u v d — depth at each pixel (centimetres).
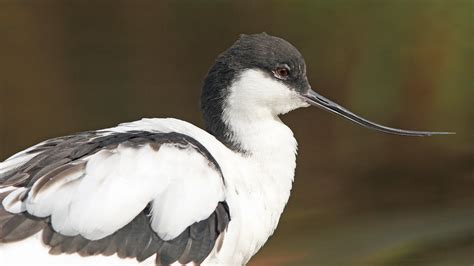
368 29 1495
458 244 1056
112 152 655
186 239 671
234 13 1561
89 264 636
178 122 744
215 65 775
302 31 1516
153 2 1582
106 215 633
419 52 1441
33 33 1516
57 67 1425
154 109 1314
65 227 629
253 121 770
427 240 1059
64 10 1561
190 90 1368
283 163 769
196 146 698
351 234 1076
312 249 1050
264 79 770
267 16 1545
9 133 1280
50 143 700
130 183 646
